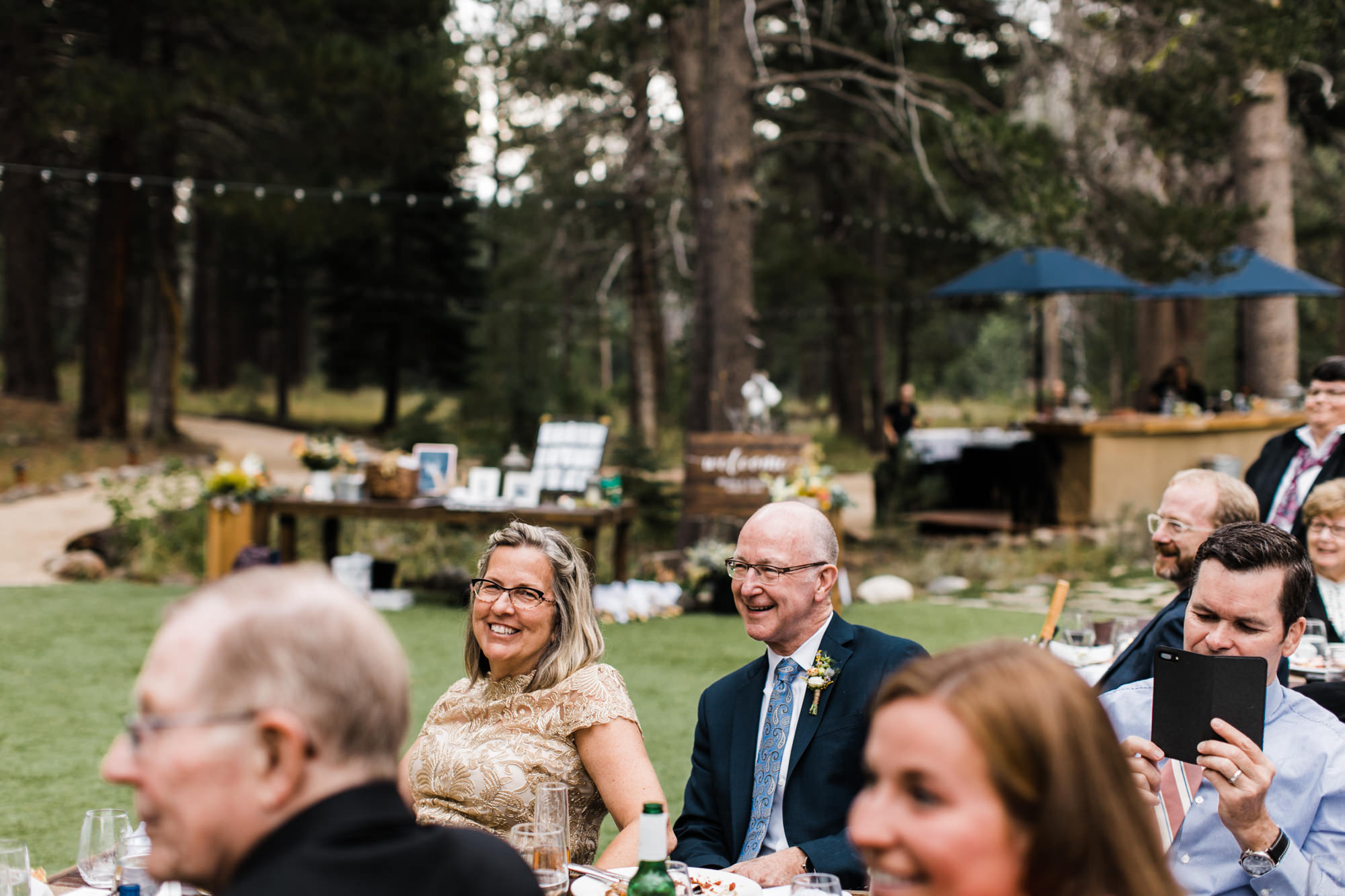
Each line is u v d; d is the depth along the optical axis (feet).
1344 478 15.40
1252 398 50.34
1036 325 48.03
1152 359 58.70
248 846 3.92
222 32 64.13
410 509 31.17
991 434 53.42
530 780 9.73
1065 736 3.66
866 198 82.99
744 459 34.30
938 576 36.37
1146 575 36.14
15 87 65.16
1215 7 38.17
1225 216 39.19
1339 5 41.47
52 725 19.83
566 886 7.39
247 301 107.45
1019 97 46.26
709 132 40.32
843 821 9.55
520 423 68.23
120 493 43.39
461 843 4.31
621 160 64.64
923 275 85.20
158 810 3.89
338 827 3.94
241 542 32.14
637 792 9.53
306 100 61.67
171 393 76.89
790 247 75.15
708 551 31.53
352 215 68.95
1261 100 42.80
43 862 13.83
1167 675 7.41
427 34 65.72
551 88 57.11
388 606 30.86
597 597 29.86
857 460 83.25
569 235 87.04
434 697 21.77
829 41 53.06
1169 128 40.93
